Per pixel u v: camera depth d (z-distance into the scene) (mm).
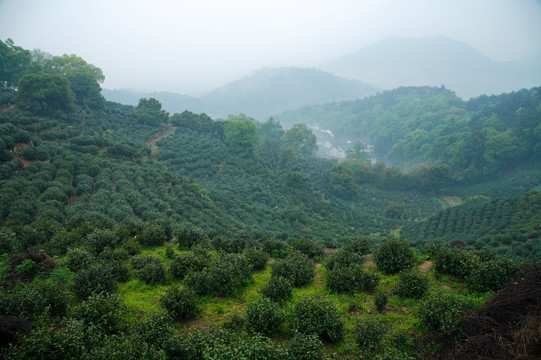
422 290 11492
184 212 35625
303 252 17812
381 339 8656
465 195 84938
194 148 67625
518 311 8203
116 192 35188
